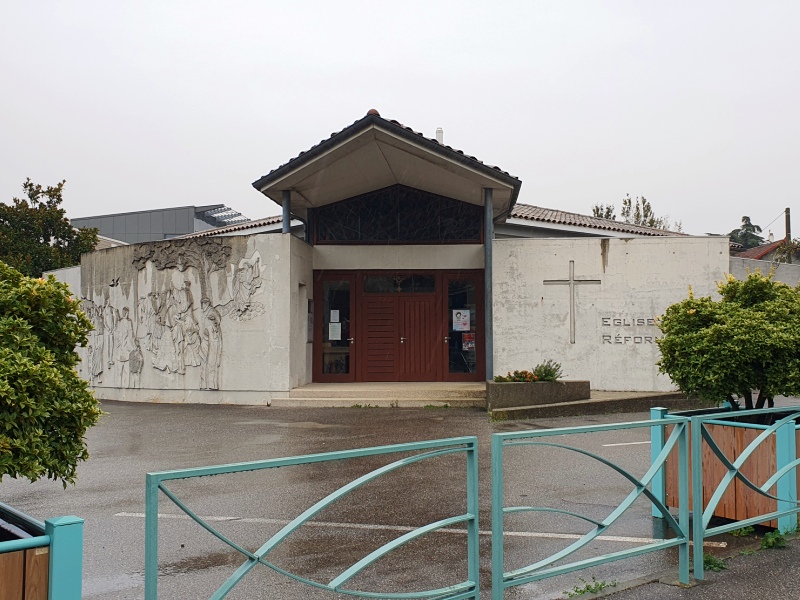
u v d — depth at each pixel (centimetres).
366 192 1995
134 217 5422
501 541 445
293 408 1667
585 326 1811
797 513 655
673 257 1797
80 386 444
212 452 1123
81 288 2070
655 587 529
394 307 1988
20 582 299
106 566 593
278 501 805
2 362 397
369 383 1942
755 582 536
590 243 1820
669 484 722
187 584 550
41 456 408
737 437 673
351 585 547
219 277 1783
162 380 1830
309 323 1962
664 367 814
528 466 982
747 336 728
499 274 1830
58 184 3303
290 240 1747
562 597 518
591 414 1530
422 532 407
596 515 745
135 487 895
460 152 1672
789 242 4162
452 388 1769
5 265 459
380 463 1020
